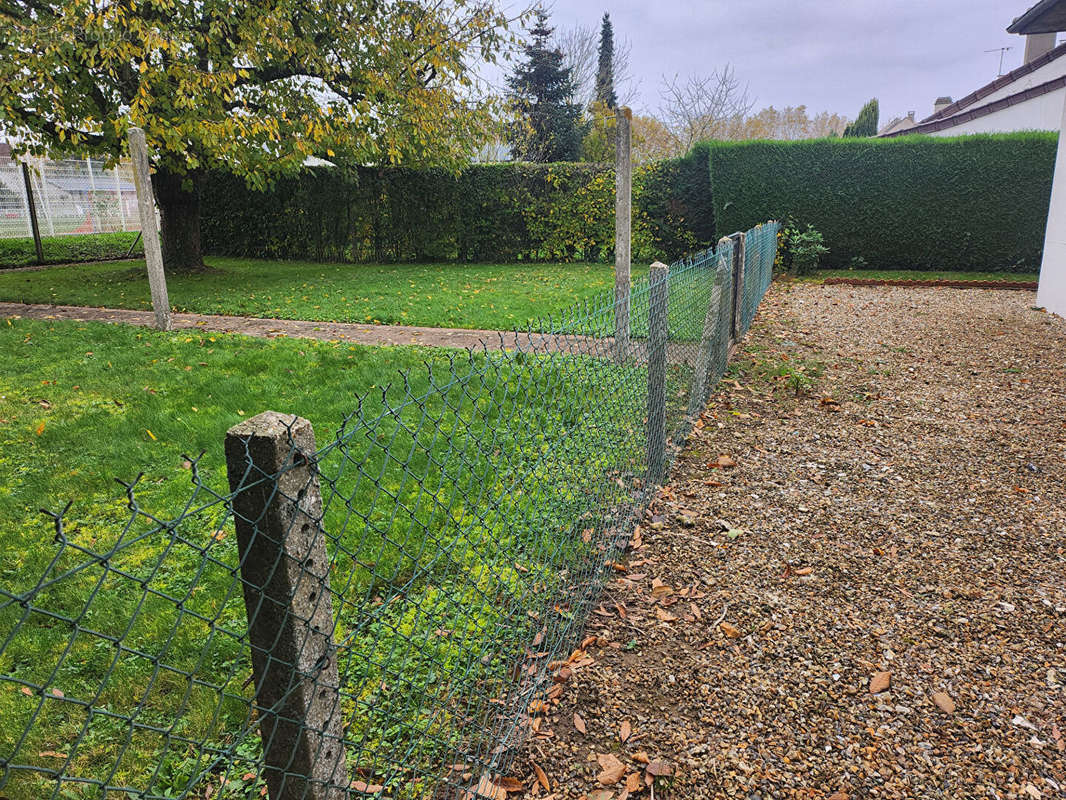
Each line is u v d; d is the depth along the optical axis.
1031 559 3.39
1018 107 16.34
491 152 26.45
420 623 2.62
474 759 2.04
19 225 18.84
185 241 14.84
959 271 14.38
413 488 3.82
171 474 4.03
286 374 6.11
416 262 17.62
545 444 2.68
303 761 1.30
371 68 13.46
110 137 11.79
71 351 7.05
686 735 2.31
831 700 2.47
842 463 4.61
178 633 2.64
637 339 3.64
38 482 3.90
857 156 14.30
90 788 1.97
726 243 6.14
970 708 2.43
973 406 5.73
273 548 1.18
